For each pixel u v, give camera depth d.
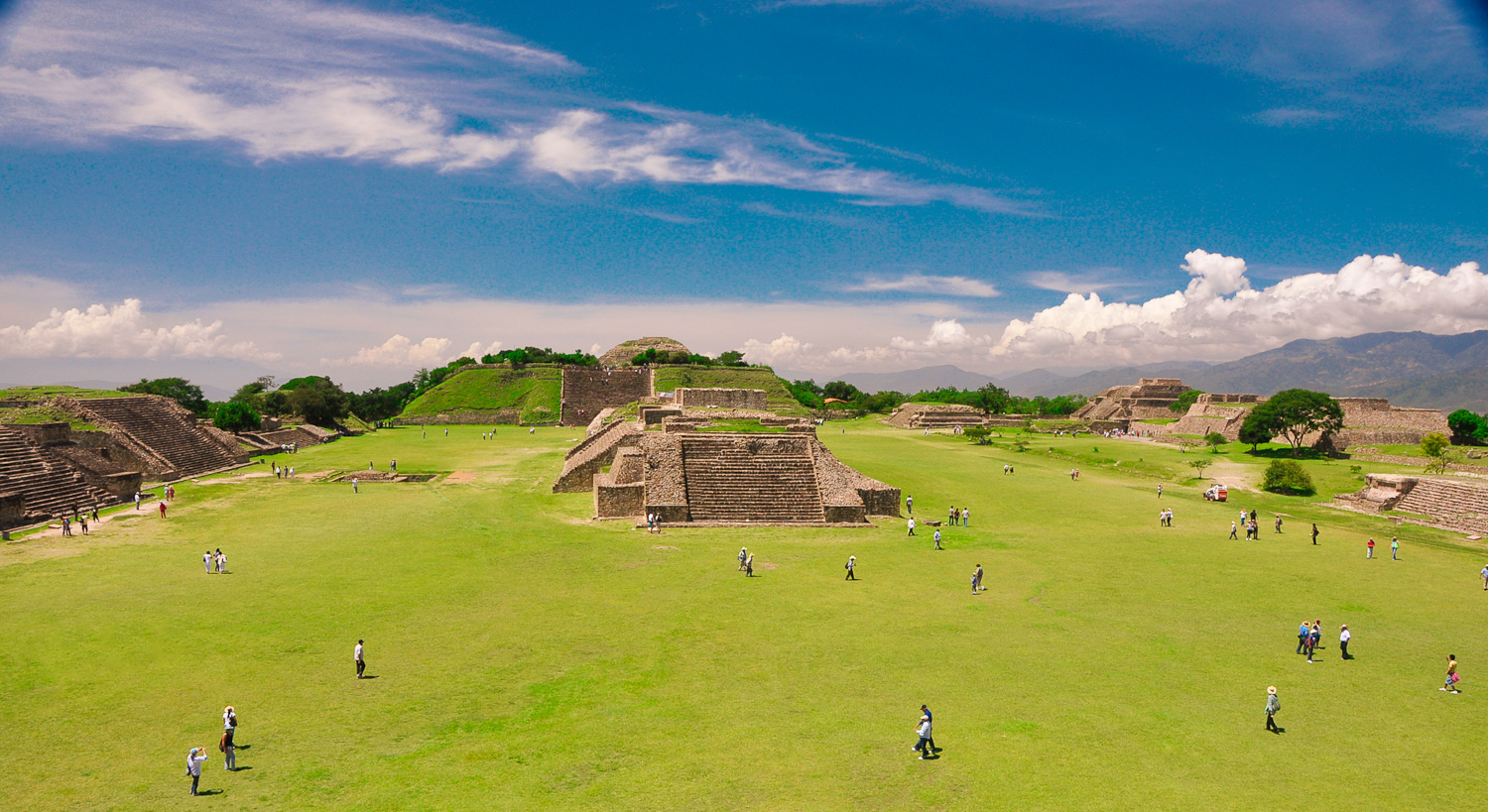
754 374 153.12
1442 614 27.55
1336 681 21.31
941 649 23.22
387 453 78.44
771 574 32.12
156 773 15.54
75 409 60.16
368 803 14.55
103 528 39.41
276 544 36.00
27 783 15.09
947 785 15.41
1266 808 14.80
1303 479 56.81
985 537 40.53
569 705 19.05
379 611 26.11
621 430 60.25
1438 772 16.36
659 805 14.58
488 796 14.83
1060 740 17.48
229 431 79.88
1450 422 76.31
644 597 28.39
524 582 30.12
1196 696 20.11
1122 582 31.48
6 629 23.78
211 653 22.03
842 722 18.25
